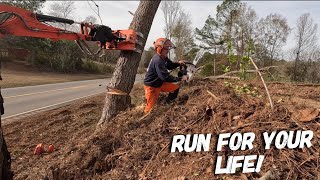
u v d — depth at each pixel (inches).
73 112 450.6
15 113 459.2
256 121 177.8
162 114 230.8
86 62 2014.0
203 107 209.2
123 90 282.5
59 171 200.7
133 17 303.7
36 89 804.6
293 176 142.4
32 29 213.8
